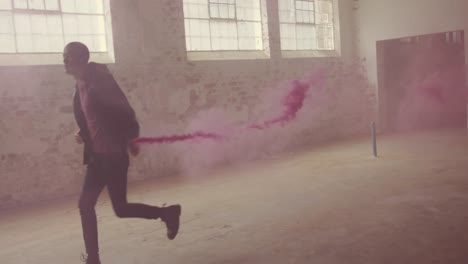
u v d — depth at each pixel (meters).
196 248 3.89
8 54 6.27
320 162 7.84
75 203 6.21
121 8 7.19
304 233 4.06
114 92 3.09
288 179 6.60
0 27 6.19
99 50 7.24
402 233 3.84
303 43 10.61
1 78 6.07
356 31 11.48
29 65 6.32
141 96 7.48
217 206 5.32
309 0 10.68
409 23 10.38
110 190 3.18
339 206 4.89
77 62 3.06
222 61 8.65
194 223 4.67
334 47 11.27
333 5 11.15
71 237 4.57
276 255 3.57
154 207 3.40
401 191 5.31
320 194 5.51
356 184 5.89
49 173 6.57
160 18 7.68
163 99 7.77
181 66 8.00
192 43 8.40
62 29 6.82
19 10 6.36
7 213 5.90
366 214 4.50
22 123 6.29
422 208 4.54
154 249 3.95
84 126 3.20
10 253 4.19
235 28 9.13
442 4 9.76
